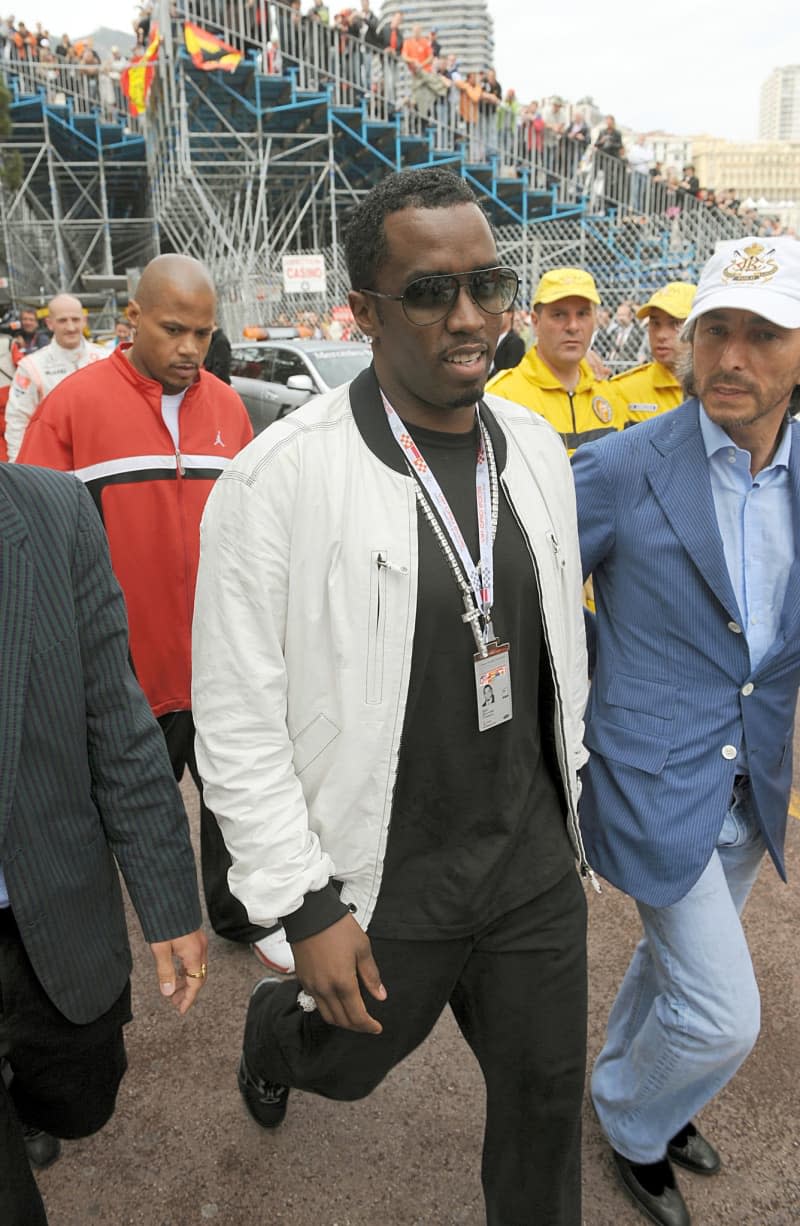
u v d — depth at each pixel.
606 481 1.83
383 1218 1.97
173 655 2.81
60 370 4.75
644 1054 1.90
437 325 1.38
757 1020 1.77
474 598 1.49
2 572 1.34
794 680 1.84
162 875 1.56
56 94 19.89
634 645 1.85
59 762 1.42
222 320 15.30
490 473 1.56
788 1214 1.99
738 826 1.89
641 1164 1.98
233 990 2.68
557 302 3.54
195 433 2.85
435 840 1.56
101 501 2.74
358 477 1.44
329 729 1.46
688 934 1.78
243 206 17.44
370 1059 1.64
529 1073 1.62
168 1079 2.35
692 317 1.74
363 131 15.98
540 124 17.09
